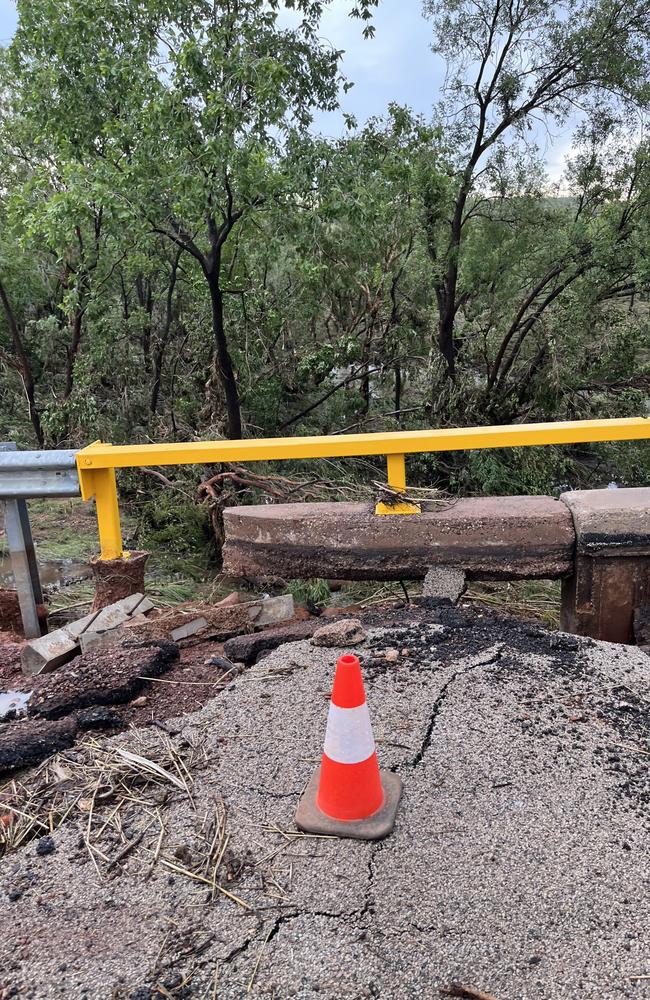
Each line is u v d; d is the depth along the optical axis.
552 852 2.23
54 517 9.87
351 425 12.73
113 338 12.05
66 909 2.10
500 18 10.91
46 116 9.90
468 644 3.54
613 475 12.66
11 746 2.88
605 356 12.55
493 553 4.39
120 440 12.06
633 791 2.49
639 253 11.62
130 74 8.66
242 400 11.46
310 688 3.18
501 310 13.15
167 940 1.98
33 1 9.32
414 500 4.43
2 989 1.85
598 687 3.14
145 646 3.76
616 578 4.30
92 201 8.92
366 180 9.85
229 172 8.55
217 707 3.09
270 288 12.38
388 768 2.62
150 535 9.33
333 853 2.25
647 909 2.02
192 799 2.54
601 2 10.69
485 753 2.69
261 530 4.59
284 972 1.86
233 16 8.59
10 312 12.66
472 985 1.81
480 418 12.55
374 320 12.40
